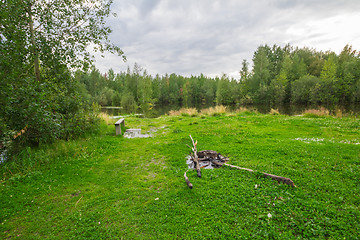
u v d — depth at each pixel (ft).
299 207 12.48
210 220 11.87
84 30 29.99
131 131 39.34
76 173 19.49
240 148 25.26
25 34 23.36
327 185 14.79
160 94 250.16
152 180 17.76
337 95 134.72
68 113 31.12
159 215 12.59
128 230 11.41
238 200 13.56
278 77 167.12
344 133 32.17
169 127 44.37
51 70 29.43
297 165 18.65
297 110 106.63
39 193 15.90
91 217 12.70
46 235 11.36
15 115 21.85
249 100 170.50
